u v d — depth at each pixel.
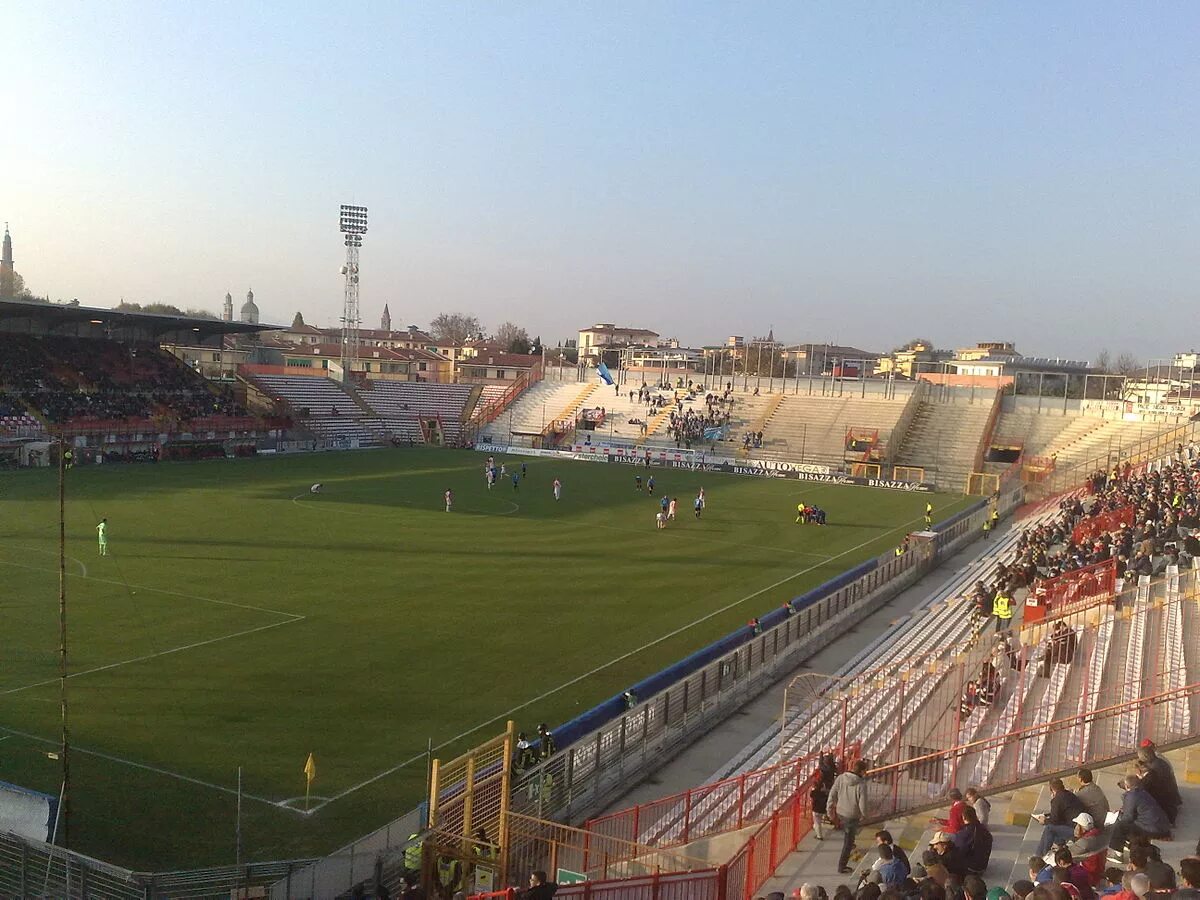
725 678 26.47
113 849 16.50
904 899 9.70
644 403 110.12
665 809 19.70
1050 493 76.44
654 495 69.19
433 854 15.46
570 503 62.91
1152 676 19.86
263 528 48.16
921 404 98.25
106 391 84.00
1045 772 15.76
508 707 24.69
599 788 20.59
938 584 44.06
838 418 98.38
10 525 45.91
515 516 56.16
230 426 88.19
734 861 12.79
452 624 32.25
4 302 74.06
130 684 24.92
